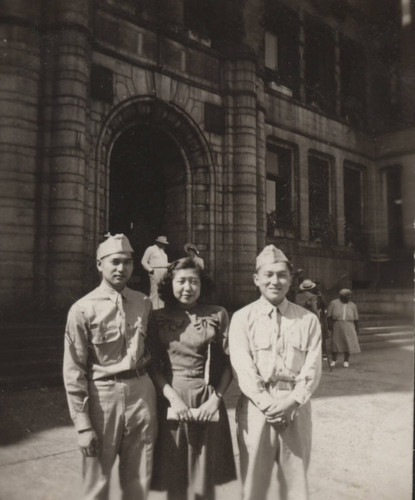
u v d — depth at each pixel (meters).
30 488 2.43
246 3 7.05
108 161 8.85
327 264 5.67
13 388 4.50
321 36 5.49
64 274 6.36
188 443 2.25
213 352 2.34
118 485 2.20
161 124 9.57
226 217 9.80
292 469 2.15
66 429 3.52
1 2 4.87
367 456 2.53
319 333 2.25
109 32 8.71
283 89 8.77
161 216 10.03
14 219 5.79
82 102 7.32
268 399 2.08
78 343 2.21
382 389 3.63
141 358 2.28
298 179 8.78
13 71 5.80
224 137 10.06
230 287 7.27
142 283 8.80
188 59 9.79
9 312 5.27
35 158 6.41
